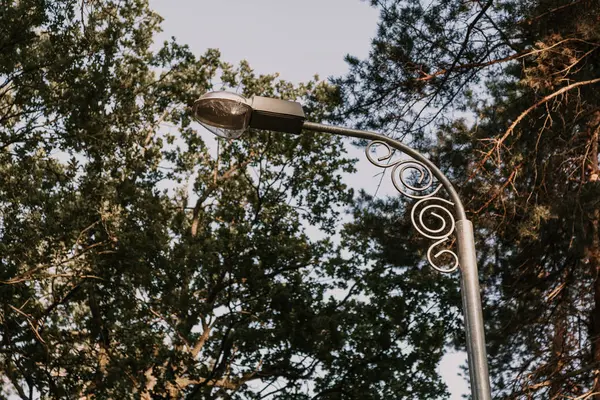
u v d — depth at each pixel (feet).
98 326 46.98
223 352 55.98
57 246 40.65
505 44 41.98
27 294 40.68
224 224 60.08
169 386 50.42
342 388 55.62
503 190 38.34
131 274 44.42
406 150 18.69
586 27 35.22
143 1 51.62
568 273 46.01
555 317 47.14
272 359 55.77
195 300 48.88
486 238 44.42
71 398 43.27
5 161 42.34
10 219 40.96
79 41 43.55
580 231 38.11
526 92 39.09
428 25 42.70
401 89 44.24
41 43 40.63
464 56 43.01
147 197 44.62
